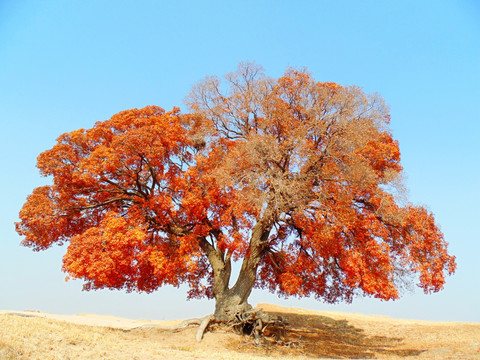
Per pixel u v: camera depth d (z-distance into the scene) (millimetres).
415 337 28500
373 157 24047
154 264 21047
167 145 23641
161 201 22750
